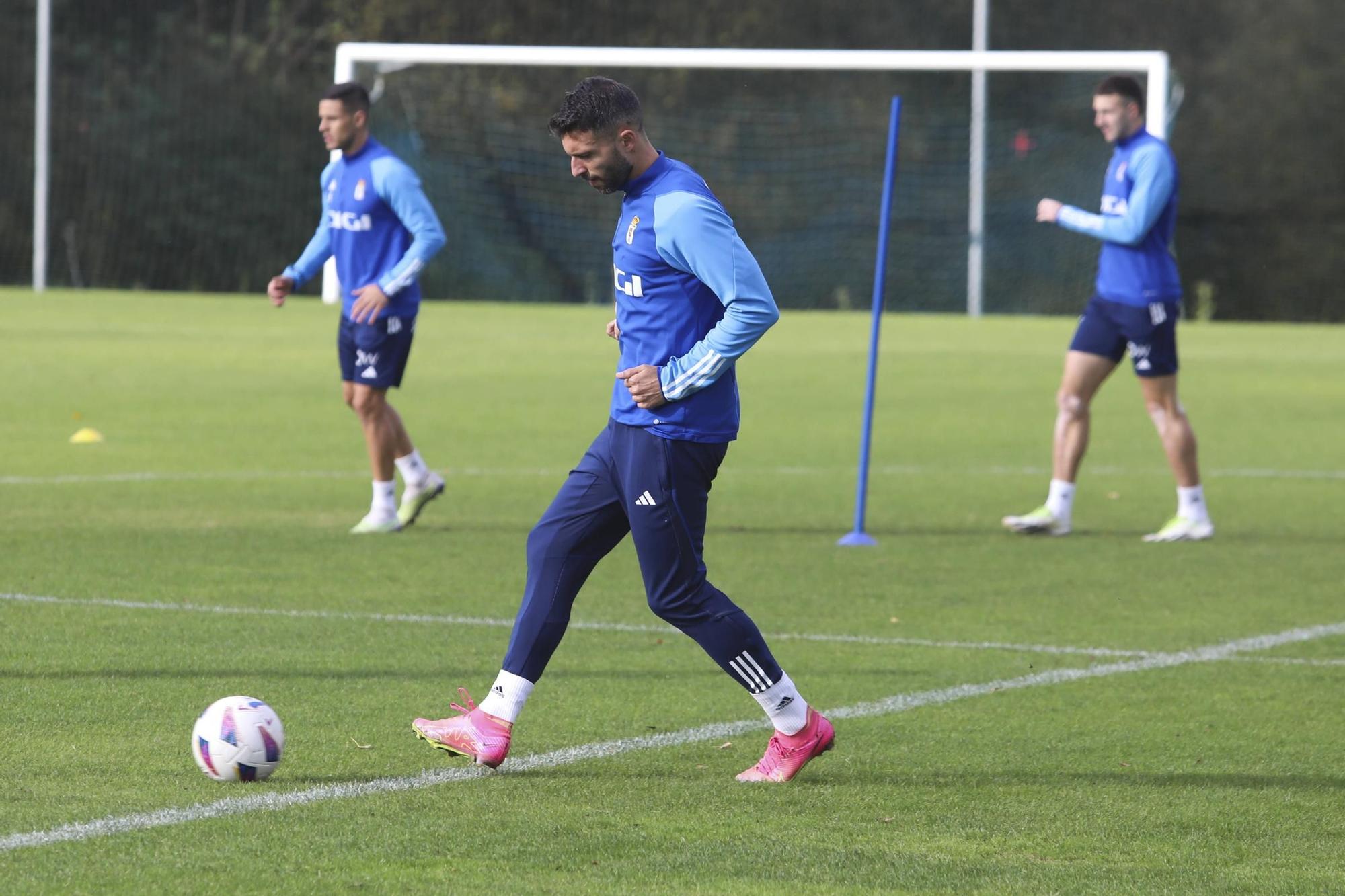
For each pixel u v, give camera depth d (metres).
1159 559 29.70
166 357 70.00
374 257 30.66
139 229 129.25
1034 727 18.11
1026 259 127.56
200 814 14.42
